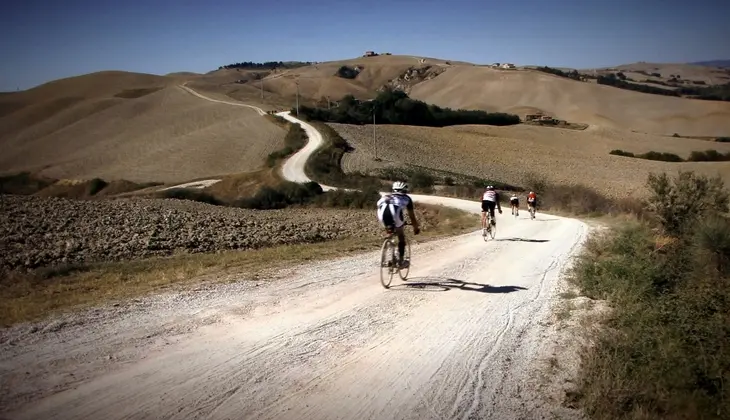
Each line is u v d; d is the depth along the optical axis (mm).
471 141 104375
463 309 7863
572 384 5211
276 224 24516
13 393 4461
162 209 26438
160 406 4387
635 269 9531
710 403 4680
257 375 5125
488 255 13602
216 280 9555
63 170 97625
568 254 13992
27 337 5918
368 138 96125
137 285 9266
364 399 4742
